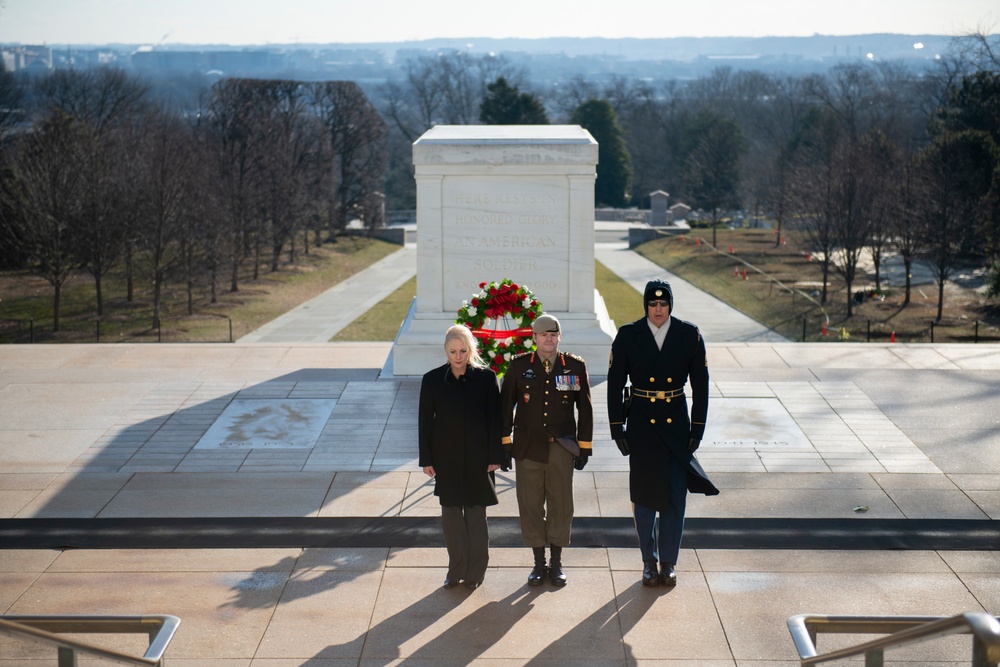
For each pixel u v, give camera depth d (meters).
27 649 6.14
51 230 36.12
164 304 41.47
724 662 5.98
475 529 6.87
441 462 6.80
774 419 10.83
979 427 10.52
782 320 37.81
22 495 8.74
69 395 11.82
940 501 8.52
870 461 9.53
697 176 82.62
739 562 7.34
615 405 7.02
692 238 67.56
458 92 124.06
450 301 12.93
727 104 122.75
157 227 37.84
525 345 9.18
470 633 6.33
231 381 12.41
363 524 8.11
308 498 8.66
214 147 52.88
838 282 47.38
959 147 47.66
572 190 12.72
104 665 5.95
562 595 6.84
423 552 7.55
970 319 37.56
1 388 12.10
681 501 6.96
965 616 3.25
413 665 5.95
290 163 59.03
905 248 40.94
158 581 7.06
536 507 6.97
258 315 39.88
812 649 4.14
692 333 6.95
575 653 6.08
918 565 7.29
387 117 116.06
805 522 8.10
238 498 8.67
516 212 12.77
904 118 92.25
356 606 6.70
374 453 9.84
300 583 7.04
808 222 59.91
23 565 7.32
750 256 58.06
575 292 12.96
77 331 35.56
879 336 34.00
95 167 38.44
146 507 8.48
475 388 6.83
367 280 52.12
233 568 7.28
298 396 11.77
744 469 9.34
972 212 43.84
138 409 11.28
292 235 55.72
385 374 12.75
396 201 106.62
